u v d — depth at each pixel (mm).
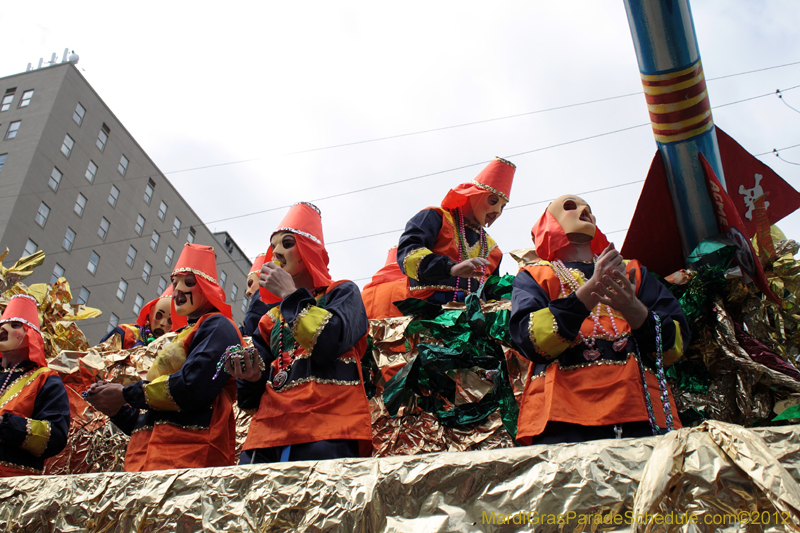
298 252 4035
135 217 35719
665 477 2248
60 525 2994
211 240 40562
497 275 5219
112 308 33562
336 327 3424
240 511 2764
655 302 3404
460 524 2426
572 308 3055
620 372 3078
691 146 4121
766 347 3898
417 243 4785
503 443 4211
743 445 2234
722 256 4074
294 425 3305
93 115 34188
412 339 4516
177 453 3826
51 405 4492
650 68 4047
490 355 4152
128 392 3910
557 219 3760
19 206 29391
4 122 31797
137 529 2879
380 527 2523
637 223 4355
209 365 3920
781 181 4543
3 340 4840
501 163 5332
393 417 4414
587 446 2451
